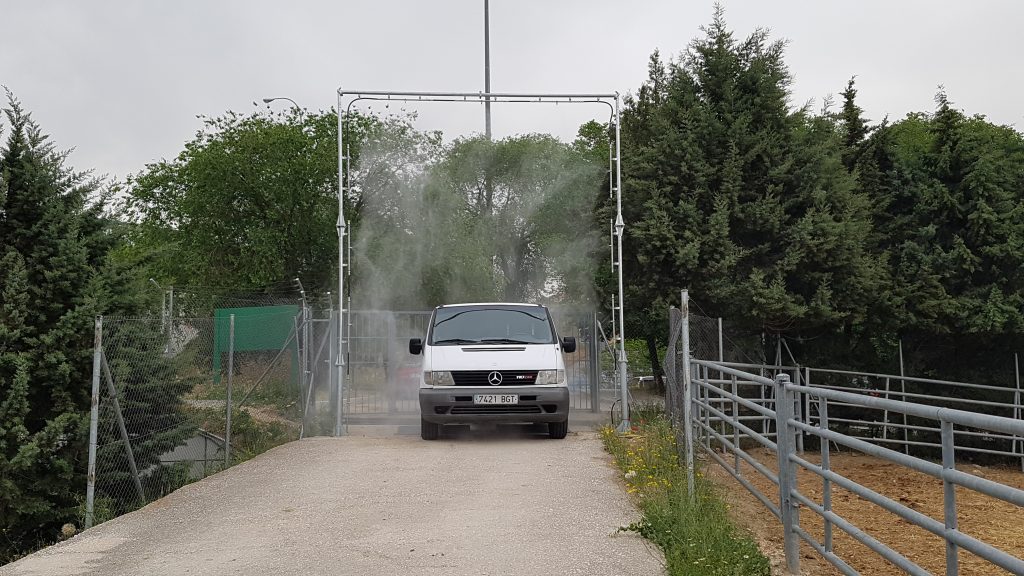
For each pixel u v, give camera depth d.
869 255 16.42
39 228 11.21
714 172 16.38
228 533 7.11
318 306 28.30
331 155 31.97
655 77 21.92
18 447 10.02
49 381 10.59
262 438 13.59
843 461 14.97
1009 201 17.86
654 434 11.66
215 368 15.84
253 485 9.28
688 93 17.11
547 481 9.23
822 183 16.25
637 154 17.70
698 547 6.04
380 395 16.30
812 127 16.91
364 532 7.00
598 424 14.97
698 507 7.08
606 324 18.62
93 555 6.52
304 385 14.41
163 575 5.88
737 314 16.00
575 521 7.29
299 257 33.22
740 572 5.76
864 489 4.89
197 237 33.00
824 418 5.59
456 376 12.46
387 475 9.72
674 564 5.78
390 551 6.37
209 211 32.91
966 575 6.96
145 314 11.92
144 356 10.70
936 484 12.46
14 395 9.92
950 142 18.48
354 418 15.54
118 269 11.87
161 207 35.62
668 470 9.05
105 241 11.88
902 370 16.84
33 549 10.12
